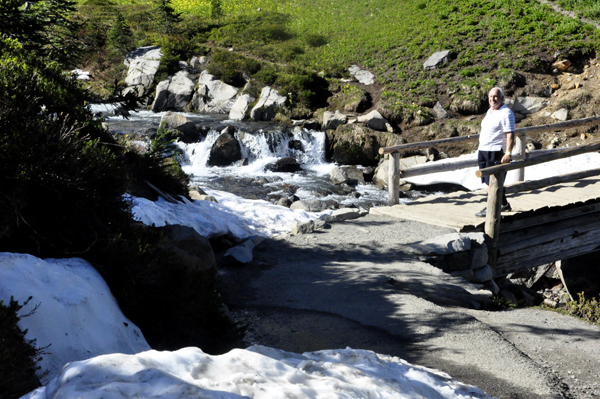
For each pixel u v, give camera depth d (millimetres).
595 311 7402
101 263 3564
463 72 24641
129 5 43312
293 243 7469
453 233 7477
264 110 24719
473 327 4570
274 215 9719
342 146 20688
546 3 30234
